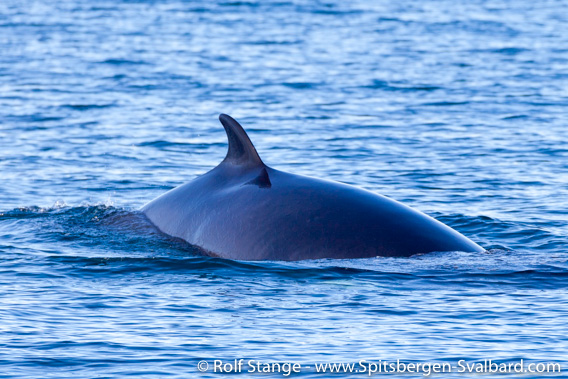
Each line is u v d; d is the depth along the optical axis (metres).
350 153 100.88
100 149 103.12
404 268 48.31
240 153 55.69
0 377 36.19
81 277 49.97
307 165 94.06
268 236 50.38
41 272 50.91
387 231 49.66
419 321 42.47
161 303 45.38
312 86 161.25
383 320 42.66
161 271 50.31
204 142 109.12
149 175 89.62
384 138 110.94
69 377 36.34
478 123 122.31
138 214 60.06
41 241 57.47
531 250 57.84
